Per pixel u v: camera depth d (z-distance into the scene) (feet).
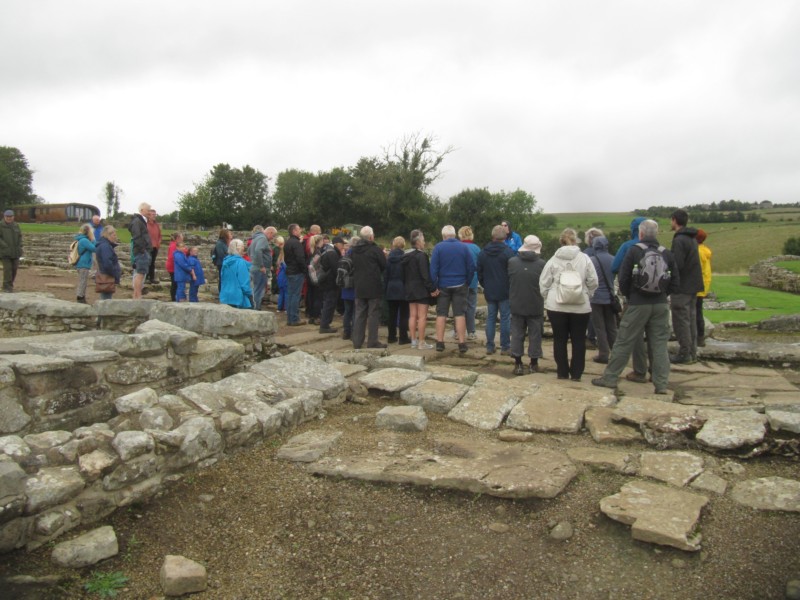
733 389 23.48
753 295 66.03
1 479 10.83
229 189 245.24
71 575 10.73
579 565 11.26
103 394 16.44
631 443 16.74
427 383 21.76
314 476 14.83
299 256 39.65
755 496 13.24
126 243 90.99
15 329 30.96
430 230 140.26
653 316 22.07
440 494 13.71
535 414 18.57
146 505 13.14
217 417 15.71
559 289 23.66
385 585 10.94
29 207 173.68
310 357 22.81
